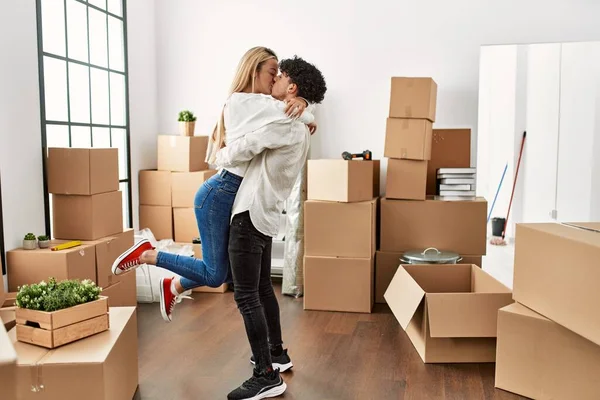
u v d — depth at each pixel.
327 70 4.50
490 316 2.76
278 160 2.41
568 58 3.98
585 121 3.95
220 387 2.58
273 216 2.48
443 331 2.76
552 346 2.37
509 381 2.53
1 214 3.00
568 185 3.99
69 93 3.69
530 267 2.48
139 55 4.58
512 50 4.10
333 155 4.54
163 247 4.29
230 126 2.40
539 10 4.09
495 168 4.15
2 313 2.59
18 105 3.14
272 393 2.47
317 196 3.94
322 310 3.88
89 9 3.90
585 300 2.14
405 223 3.96
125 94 4.38
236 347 3.08
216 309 3.82
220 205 2.41
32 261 3.00
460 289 3.50
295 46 4.55
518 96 4.09
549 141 4.03
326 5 4.46
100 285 3.31
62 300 2.21
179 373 2.73
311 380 2.68
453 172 4.00
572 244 2.21
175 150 4.52
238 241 2.41
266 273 2.69
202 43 4.76
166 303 2.64
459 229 3.91
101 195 3.41
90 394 2.03
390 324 3.56
